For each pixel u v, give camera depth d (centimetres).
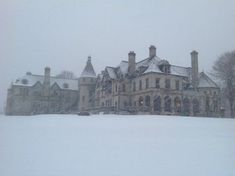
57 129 1738
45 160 913
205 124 2197
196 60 5569
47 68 7631
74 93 7881
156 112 4700
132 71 5553
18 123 2225
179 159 943
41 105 7431
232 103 5053
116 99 5438
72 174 769
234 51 5362
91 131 1633
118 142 1246
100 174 769
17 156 967
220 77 5288
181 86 5181
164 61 5097
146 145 1175
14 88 7256
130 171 800
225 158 959
